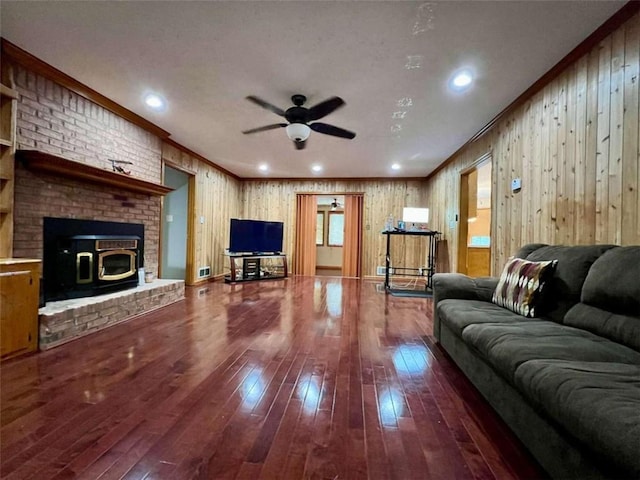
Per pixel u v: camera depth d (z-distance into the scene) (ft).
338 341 9.22
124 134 11.96
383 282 21.67
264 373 6.96
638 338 4.63
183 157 16.76
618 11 6.37
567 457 3.63
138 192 12.84
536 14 6.44
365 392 6.24
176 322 10.78
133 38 7.45
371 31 7.02
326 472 4.08
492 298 8.45
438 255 20.08
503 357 4.87
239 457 4.32
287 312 12.53
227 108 11.33
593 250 6.31
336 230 33.22
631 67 6.31
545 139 9.03
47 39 7.52
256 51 7.86
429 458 4.40
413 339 9.53
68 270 9.71
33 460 4.18
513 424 4.81
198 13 6.57
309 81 9.25
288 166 20.67
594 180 7.27
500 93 9.87
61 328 8.43
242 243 20.65
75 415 5.23
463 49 7.63
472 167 14.92
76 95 9.87
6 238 7.91
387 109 11.10
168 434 4.78
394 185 23.67
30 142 8.54
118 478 3.91
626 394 3.29
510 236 10.96
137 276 12.57
